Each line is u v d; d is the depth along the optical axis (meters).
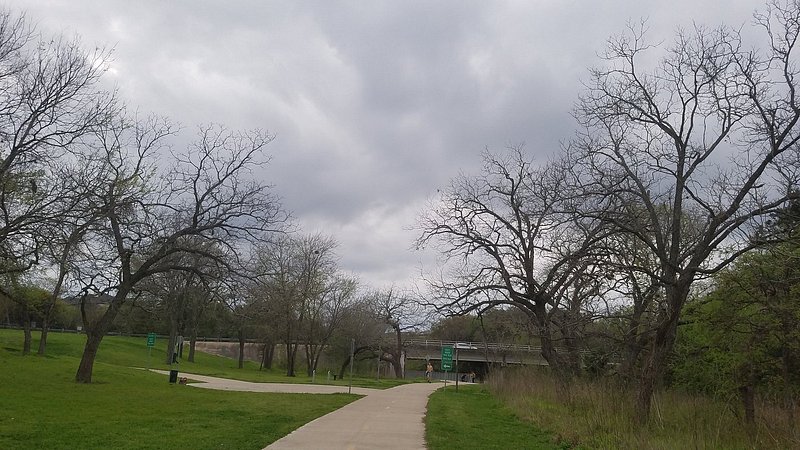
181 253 32.59
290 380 53.31
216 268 30.28
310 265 63.41
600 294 24.23
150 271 30.56
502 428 19.17
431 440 15.52
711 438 14.91
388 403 28.47
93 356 30.36
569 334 26.44
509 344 44.22
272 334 63.56
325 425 18.17
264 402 26.34
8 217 22.50
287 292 56.97
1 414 18.33
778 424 14.48
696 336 22.12
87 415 19.17
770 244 15.98
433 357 78.75
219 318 67.06
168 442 13.89
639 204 22.25
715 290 19.84
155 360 62.56
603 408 19.09
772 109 17.61
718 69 19.06
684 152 20.05
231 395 29.72
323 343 66.25
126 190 26.84
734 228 17.98
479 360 71.50
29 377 29.92
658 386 19.55
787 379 16.17
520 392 29.86
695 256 18.59
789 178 17.34
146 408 21.92
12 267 25.70
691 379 22.39
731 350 17.92
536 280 33.06
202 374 51.16
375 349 73.00
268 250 57.12
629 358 22.70
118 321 76.44
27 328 43.56
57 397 23.69
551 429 18.50
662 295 20.98
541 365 42.94
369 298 72.88
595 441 15.72
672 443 14.79
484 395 38.09
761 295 16.59
